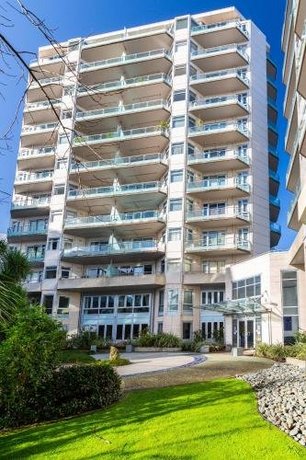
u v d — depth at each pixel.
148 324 42.66
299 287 28.64
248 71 47.28
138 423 8.22
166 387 12.59
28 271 16.23
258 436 7.06
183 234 42.16
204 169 44.88
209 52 47.66
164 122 45.81
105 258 45.19
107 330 44.16
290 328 28.34
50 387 9.70
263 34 50.97
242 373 16.36
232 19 50.19
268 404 9.63
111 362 19.52
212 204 44.28
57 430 8.18
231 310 34.03
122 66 48.66
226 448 6.55
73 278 45.38
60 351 10.30
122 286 42.78
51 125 47.84
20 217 51.09
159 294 42.78
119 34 51.75
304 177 25.66
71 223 46.31
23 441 7.67
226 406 9.30
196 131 44.88
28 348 9.23
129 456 6.51
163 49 48.28
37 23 4.39
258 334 30.81
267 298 29.95
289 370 17.44
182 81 46.94
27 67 4.54
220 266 42.38
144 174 46.62
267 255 30.84
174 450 6.60
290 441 6.78
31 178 51.00
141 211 48.00
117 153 46.69
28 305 9.97
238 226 42.81
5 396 8.91
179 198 43.22
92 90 5.68
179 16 49.44
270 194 52.69
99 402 9.99
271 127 50.47
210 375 15.55
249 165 43.72
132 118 47.47
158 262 44.16
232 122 46.03
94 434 7.71
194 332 39.44
